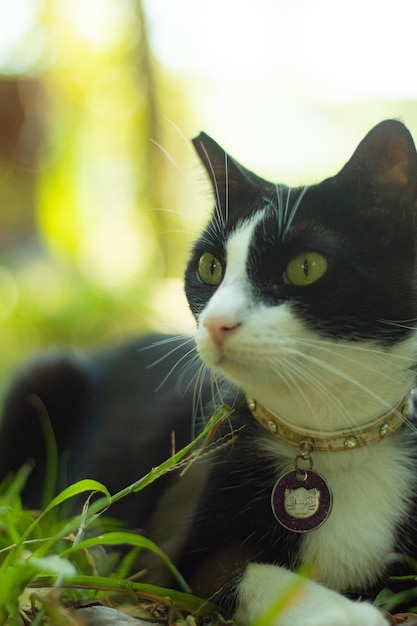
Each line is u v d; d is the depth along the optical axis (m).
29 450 0.84
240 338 0.60
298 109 2.17
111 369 0.85
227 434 0.64
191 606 0.60
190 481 0.67
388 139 0.63
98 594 0.62
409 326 0.63
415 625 0.56
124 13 1.85
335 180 0.64
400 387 0.64
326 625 0.55
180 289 0.81
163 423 0.76
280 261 0.62
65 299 1.58
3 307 1.57
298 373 0.61
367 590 0.63
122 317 1.55
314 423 0.63
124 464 0.77
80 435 0.84
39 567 0.57
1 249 1.90
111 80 1.90
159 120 1.87
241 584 0.60
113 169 1.95
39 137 2.00
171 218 1.82
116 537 0.59
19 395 0.85
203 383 0.74
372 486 0.64
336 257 0.62
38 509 0.83
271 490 0.64
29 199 2.02
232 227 0.66
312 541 0.63
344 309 0.62
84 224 1.91
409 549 0.63
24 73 1.99
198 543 0.63
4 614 0.57
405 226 0.63
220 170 0.70
